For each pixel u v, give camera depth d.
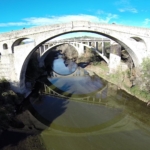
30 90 40.47
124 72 44.06
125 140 22.61
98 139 22.75
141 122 27.22
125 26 35.03
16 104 31.03
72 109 31.94
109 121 27.61
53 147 20.91
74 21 34.78
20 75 34.97
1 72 34.72
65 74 62.00
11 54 34.03
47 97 38.38
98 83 47.78
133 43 35.75
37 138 22.50
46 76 58.59
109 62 56.34
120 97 36.88
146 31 34.69
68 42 67.00
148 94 32.91
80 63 78.06
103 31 35.41
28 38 34.94
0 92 29.25
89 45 66.12
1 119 24.11
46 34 34.88
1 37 34.47
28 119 27.84
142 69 32.53
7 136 22.41
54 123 26.70
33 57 53.53
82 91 42.06
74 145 21.44
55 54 116.00
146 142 22.23
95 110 31.62
